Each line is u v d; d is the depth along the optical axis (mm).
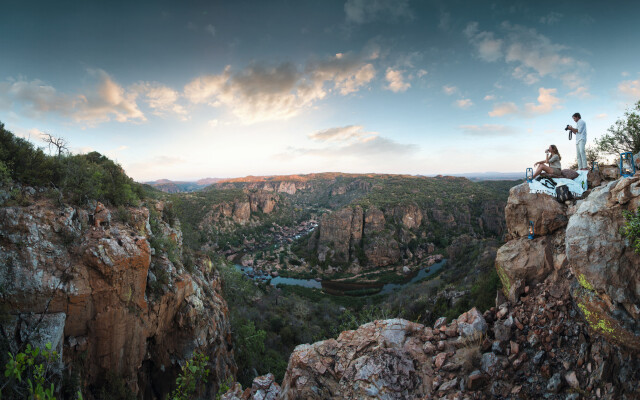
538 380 6551
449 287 43781
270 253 139000
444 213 159375
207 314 21953
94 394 15000
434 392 7047
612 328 5910
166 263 19844
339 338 9305
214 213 172125
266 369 29984
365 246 135625
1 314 12328
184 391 11992
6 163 15078
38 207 14680
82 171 18344
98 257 14766
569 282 7707
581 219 6824
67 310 14062
